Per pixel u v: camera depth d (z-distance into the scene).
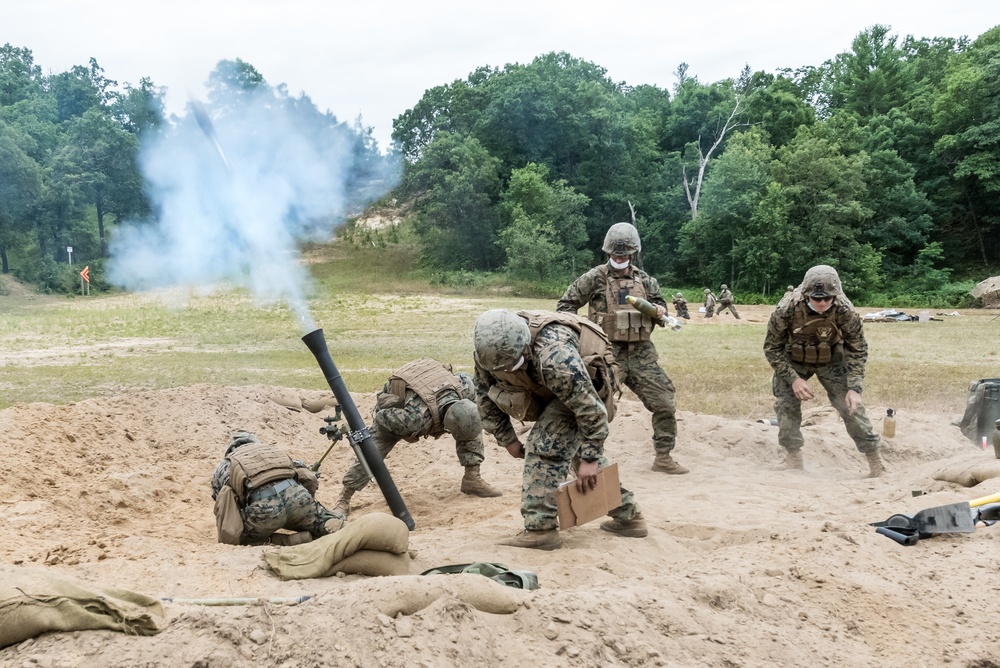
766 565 4.87
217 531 6.14
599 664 3.53
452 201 66.31
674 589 4.32
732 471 9.15
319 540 4.61
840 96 85.19
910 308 53.31
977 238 69.75
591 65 91.06
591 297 8.84
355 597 3.55
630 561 5.38
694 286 68.94
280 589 4.19
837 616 4.39
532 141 73.88
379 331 28.86
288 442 10.40
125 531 6.20
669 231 71.75
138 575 4.39
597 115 72.31
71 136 57.84
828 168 61.72
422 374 7.50
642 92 88.75
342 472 9.38
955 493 6.62
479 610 3.69
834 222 62.88
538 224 63.97
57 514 6.56
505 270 63.53
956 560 5.27
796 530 6.00
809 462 9.67
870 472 8.97
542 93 73.56
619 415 11.49
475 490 8.02
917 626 4.37
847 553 5.28
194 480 8.47
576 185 73.75
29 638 3.29
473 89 77.81
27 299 43.78
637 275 8.75
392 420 7.29
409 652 3.31
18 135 58.59
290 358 20.33
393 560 4.57
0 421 8.95
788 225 62.31
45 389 14.77
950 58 81.25
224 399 11.20
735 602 4.29
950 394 14.92
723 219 64.44
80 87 97.25
